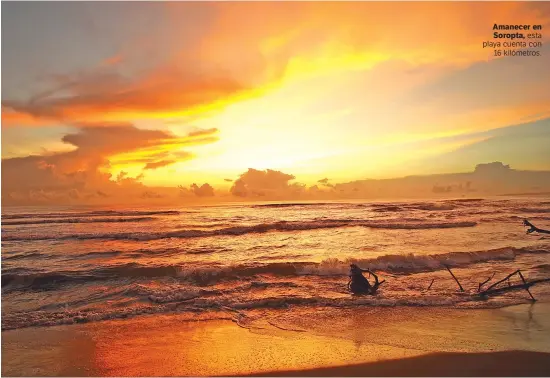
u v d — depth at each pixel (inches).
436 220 1093.1
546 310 295.4
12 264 545.6
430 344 223.8
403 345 223.5
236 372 192.5
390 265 478.0
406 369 189.2
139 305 337.1
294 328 264.1
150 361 210.4
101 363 209.3
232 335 252.4
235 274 460.4
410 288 374.0
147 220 1363.2
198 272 461.1
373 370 189.2
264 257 581.3
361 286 359.6
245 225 1111.0
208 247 703.1
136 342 241.9
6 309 331.3
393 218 1204.5
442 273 441.7
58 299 365.4
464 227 928.9
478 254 519.2
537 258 520.4
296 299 335.3
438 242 691.4
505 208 1596.9
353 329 258.1
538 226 906.1
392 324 266.8
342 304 321.7
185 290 378.0
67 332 263.6
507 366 189.9
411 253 535.8
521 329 250.5
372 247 652.1
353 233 868.6
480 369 187.0
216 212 1860.2
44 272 474.6
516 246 621.9
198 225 1149.1
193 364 204.1
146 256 611.2
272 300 332.8
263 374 189.2
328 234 864.3
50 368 203.5
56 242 797.2
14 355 222.2
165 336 252.8
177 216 1549.0
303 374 187.3
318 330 257.8
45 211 1971.0
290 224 1037.2
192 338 247.9
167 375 191.6
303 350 220.2
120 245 745.6
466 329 252.2
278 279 434.3
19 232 967.6
